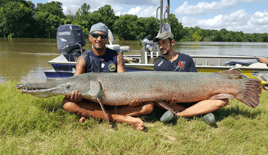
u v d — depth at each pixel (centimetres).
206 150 285
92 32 379
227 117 392
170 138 317
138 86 348
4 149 260
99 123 356
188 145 296
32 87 335
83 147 276
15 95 455
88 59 396
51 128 324
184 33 14150
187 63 423
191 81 367
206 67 689
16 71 1072
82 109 350
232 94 381
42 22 8281
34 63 1355
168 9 733
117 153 267
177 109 393
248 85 383
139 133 319
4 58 1570
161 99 361
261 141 309
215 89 373
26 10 7712
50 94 341
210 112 367
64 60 777
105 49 404
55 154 251
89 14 10694
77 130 325
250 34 16975
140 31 10825
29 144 282
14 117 333
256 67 668
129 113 359
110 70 399
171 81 360
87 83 341
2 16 7312
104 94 343
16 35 7438
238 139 312
